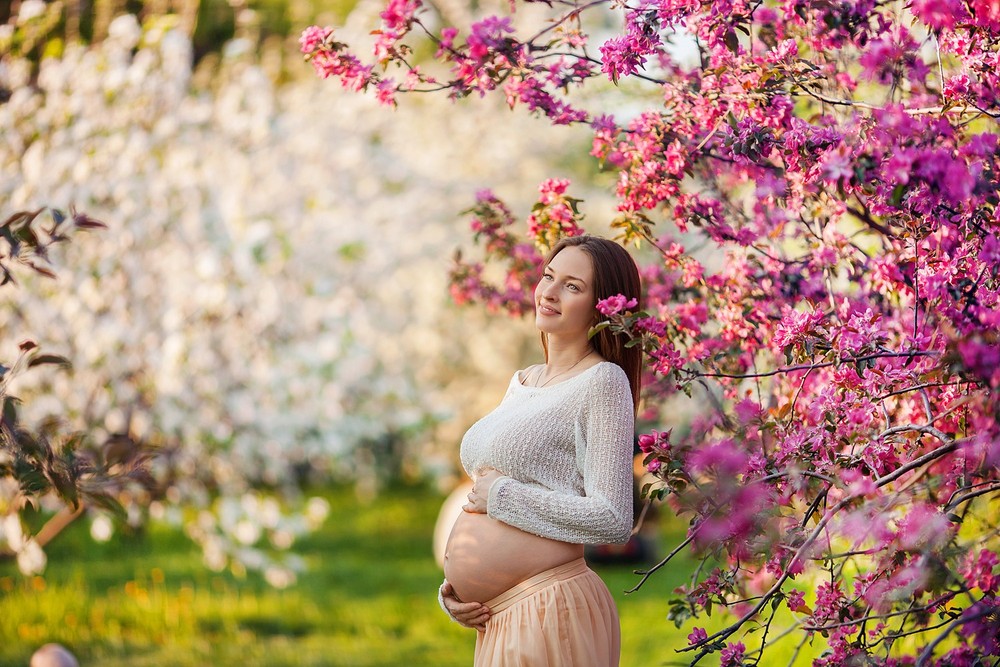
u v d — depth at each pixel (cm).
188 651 662
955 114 282
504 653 282
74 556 948
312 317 895
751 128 303
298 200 909
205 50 847
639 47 309
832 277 340
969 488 248
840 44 308
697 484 270
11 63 673
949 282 266
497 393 1386
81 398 720
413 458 1390
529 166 1187
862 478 253
